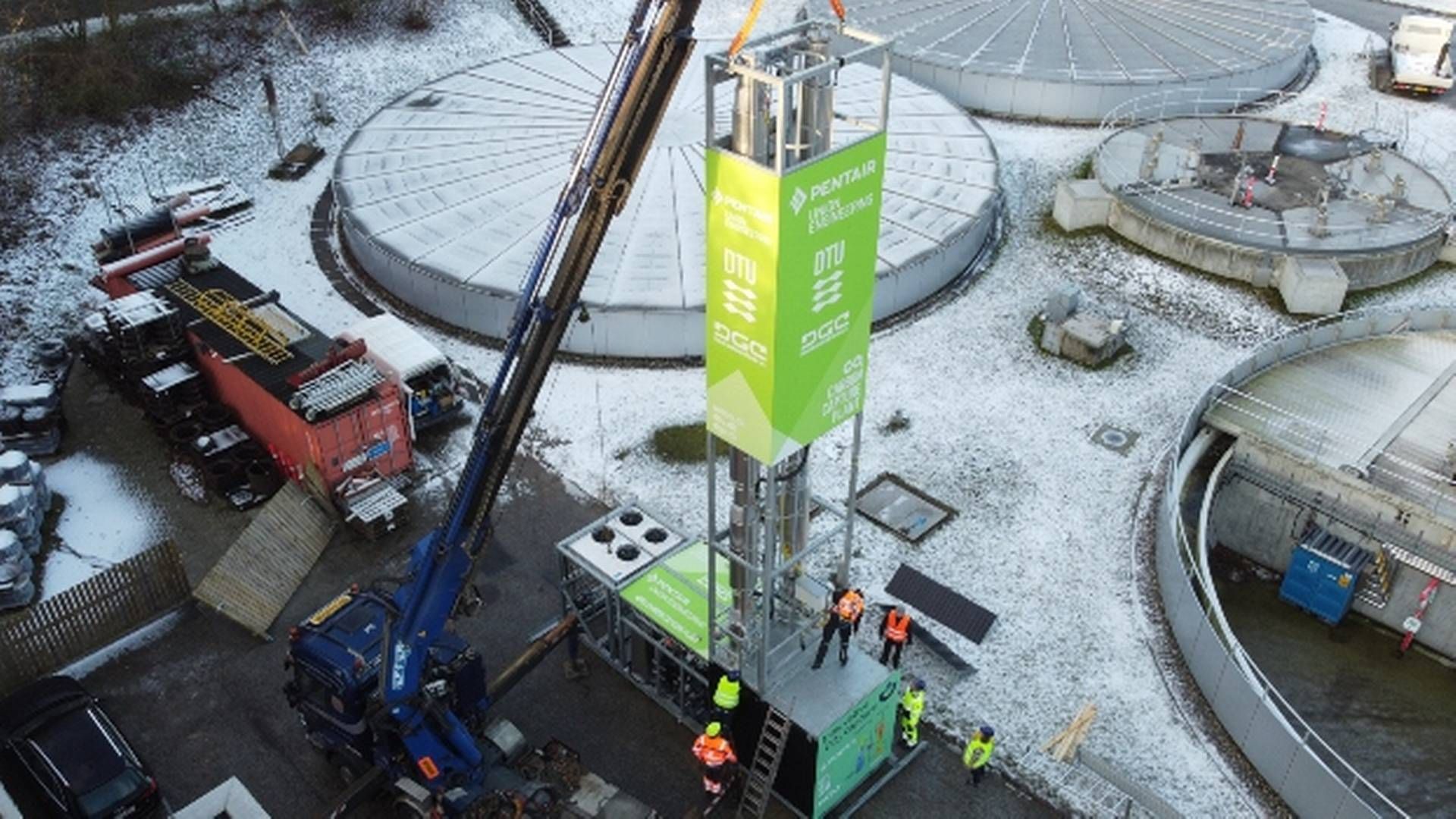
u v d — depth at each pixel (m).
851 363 22.11
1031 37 52.88
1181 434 31.77
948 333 38.16
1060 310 37.19
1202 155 45.56
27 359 36.97
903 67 51.53
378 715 22.70
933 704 26.69
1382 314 36.06
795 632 24.62
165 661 27.58
